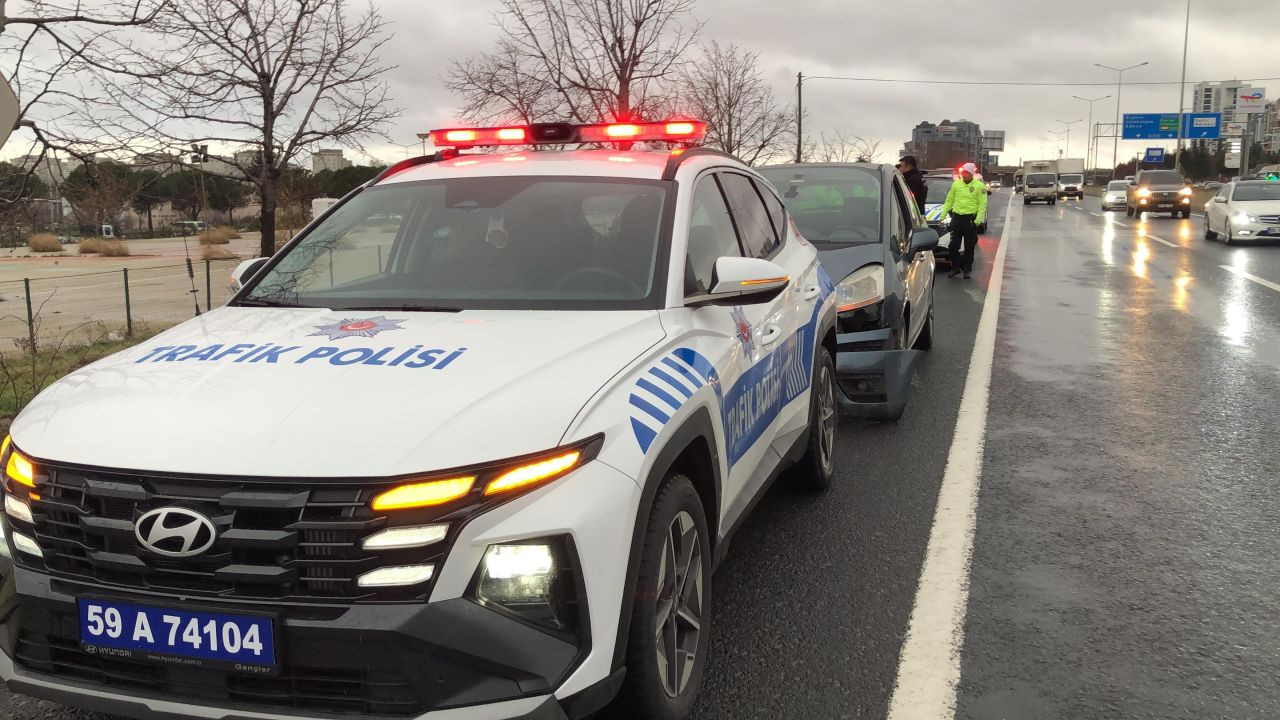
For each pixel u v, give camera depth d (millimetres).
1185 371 8406
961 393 7652
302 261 3852
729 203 4379
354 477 2277
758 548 4492
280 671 2287
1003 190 96375
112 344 13375
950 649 3496
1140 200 36062
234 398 2547
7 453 2607
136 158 9578
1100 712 3076
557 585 2381
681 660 3006
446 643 2258
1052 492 5246
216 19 9828
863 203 7898
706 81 23406
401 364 2719
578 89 17000
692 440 2984
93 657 2451
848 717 3068
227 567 2295
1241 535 4594
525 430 2436
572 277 3471
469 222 3805
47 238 44531
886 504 5086
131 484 2352
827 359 5316
